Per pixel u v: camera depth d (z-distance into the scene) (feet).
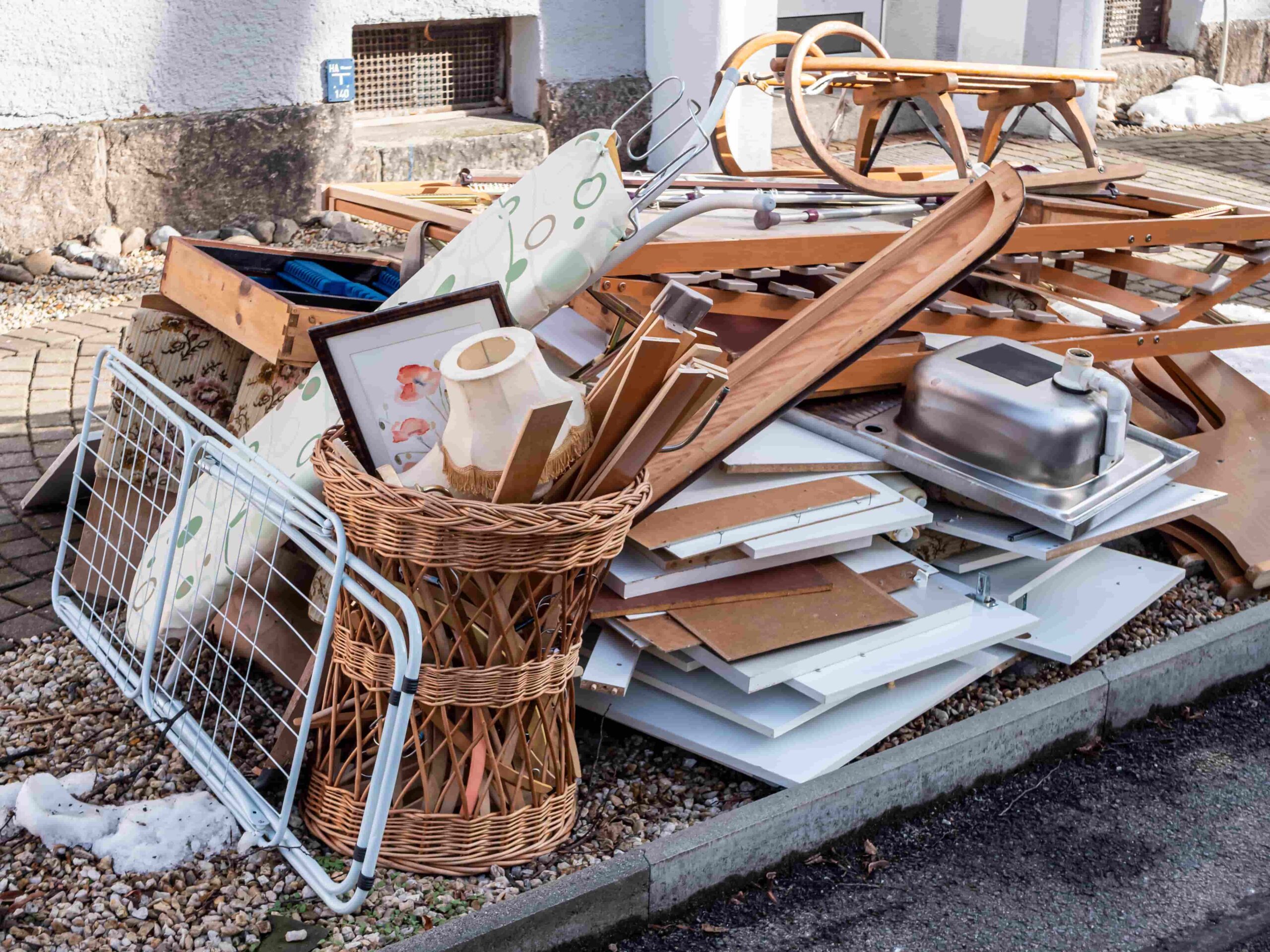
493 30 27.86
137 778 9.41
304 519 8.61
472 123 27.30
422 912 8.18
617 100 27.91
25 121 21.62
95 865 8.46
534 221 9.51
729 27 26.37
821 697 9.58
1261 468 14.51
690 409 8.02
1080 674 11.40
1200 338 14.43
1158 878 9.56
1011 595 11.34
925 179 17.46
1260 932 8.98
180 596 9.69
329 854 8.70
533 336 8.23
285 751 9.34
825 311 11.49
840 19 32.83
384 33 26.48
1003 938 8.84
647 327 8.44
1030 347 12.17
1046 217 15.79
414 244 11.96
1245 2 41.52
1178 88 39.96
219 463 9.34
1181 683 11.84
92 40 21.90
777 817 9.19
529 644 8.15
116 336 19.29
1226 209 15.30
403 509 7.59
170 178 23.25
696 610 9.85
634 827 9.27
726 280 12.80
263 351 10.68
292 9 23.77
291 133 24.29
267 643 10.19
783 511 10.44
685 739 9.82
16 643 11.30
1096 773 10.91
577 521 7.72
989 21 34.35
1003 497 11.00
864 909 9.10
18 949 7.68
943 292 10.91
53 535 13.33
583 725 10.65
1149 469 11.93
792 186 15.48
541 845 8.78
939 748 10.10
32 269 21.65
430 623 8.07
